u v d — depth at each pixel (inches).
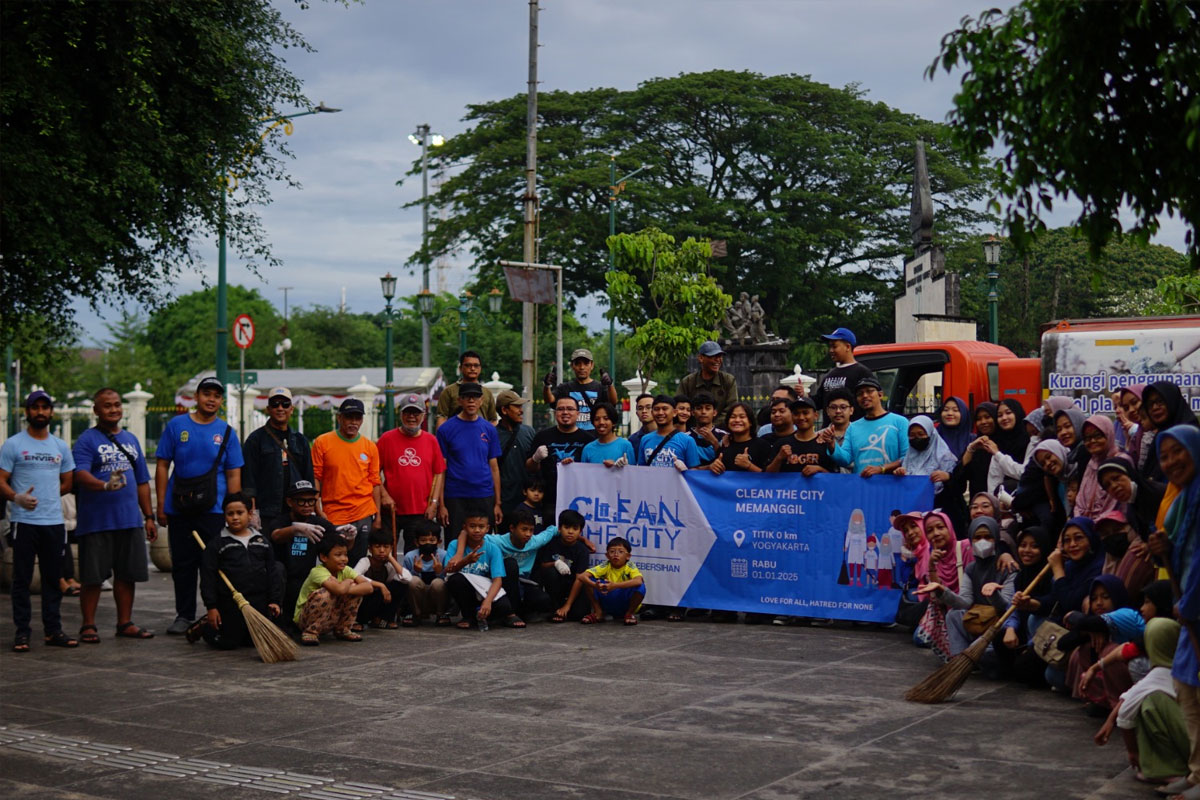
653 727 267.3
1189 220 244.5
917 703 288.0
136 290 625.6
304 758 246.4
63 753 253.6
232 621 382.0
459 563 419.5
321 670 344.2
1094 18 233.8
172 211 594.6
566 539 430.9
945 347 724.7
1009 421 389.1
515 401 473.7
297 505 402.6
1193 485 205.9
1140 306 2038.6
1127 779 221.0
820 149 2214.6
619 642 385.4
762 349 1232.2
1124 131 243.8
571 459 456.4
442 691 310.7
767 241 2140.7
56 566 394.0
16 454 388.2
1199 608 201.6
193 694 312.8
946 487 399.9
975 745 247.3
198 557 417.1
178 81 572.1
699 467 446.3
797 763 235.8
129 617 412.8
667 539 437.4
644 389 1211.2
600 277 2182.6
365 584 396.2
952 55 248.2
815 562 415.5
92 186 522.3
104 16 521.3
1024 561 314.5
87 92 542.9
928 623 336.2
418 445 443.2
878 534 405.1
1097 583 265.6
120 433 413.7
